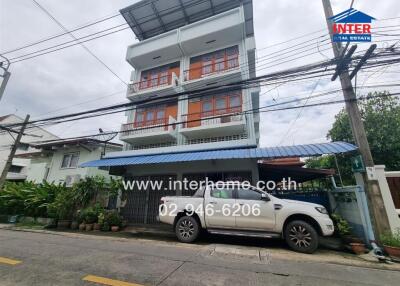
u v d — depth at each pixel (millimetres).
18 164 24344
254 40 13414
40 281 3393
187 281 3492
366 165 6109
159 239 7070
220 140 12938
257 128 15992
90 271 3846
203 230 7047
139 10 15367
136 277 3605
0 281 3377
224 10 15094
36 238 6961
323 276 3887
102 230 8758
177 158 9477
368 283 3637
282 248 5852
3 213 11672
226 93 13180
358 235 6352
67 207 9633
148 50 15430
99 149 15430
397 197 6367
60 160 16062
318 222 5543
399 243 5043
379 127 11547
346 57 6051
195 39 14031
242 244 6293
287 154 7457
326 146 7445
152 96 15023
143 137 13672
